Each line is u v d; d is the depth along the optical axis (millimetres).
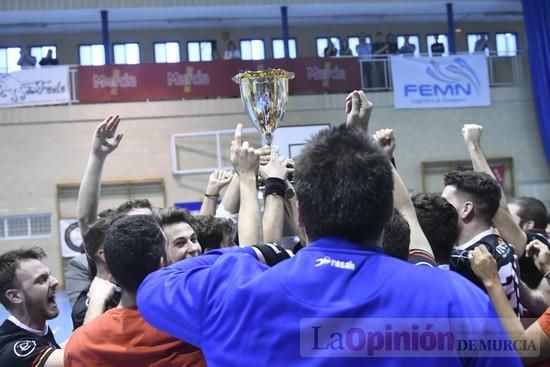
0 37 16844
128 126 13828
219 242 2695
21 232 13492
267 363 1295
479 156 2971
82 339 1844
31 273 2461
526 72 15523
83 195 2896
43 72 13414
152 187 13828
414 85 14703
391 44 16297
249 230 1792
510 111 15188
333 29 18156
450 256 2398
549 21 15164
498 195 2547
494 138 15023
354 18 17703
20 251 2506
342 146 1361
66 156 13641
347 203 1316
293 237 2486
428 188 14602
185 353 1769
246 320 1338
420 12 17469
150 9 15656
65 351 1880
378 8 16859
